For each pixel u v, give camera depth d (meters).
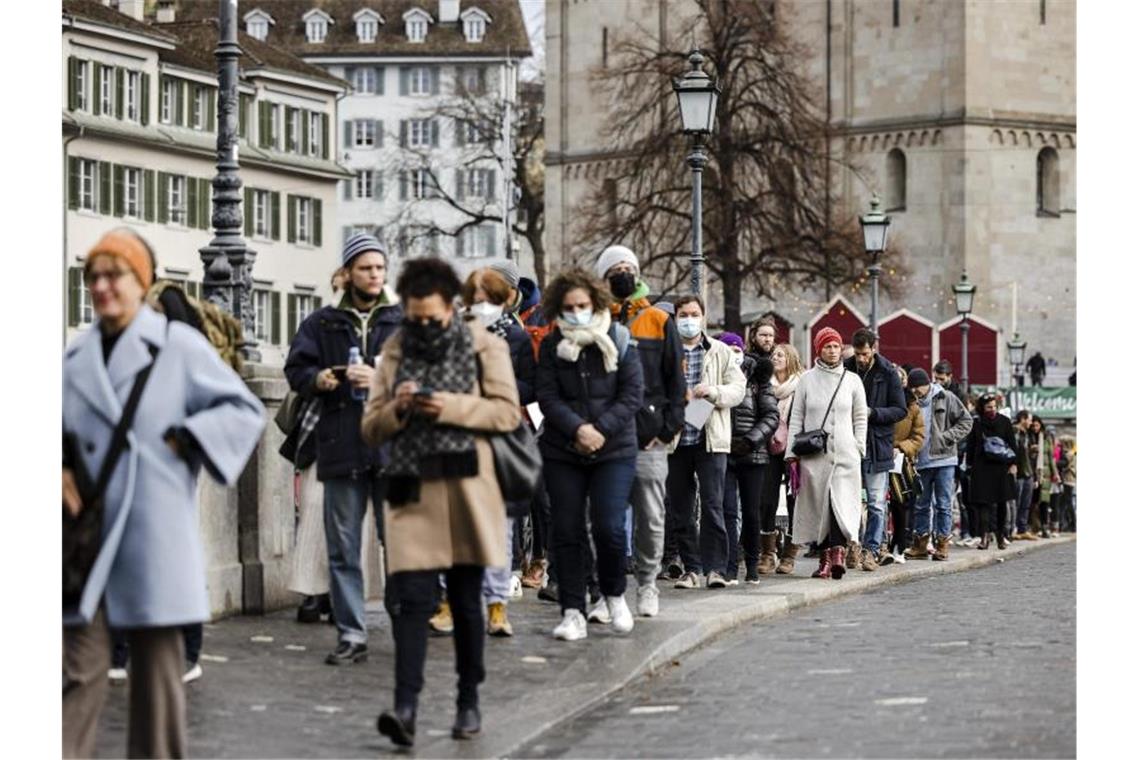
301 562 19.44
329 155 124.88
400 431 14.51
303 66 122.62
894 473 32.50
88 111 101.88
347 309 17.91
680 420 20.56
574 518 19.23
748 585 26.45
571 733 15.28
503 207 135.00
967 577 31.34
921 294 110.44
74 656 12.12
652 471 20.86
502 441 14.70
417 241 137.00
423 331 14.55
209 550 19.88
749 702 16.53
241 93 117.44
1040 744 14.20
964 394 42.38
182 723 12.29
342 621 17.70
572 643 19.19
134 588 11.95
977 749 14.04
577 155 119.19
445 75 177.62
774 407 26.62
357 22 178.12
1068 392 84.81
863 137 111.81
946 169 109.62
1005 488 40.41
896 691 16.88
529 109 137.62
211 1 170.25
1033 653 19.27
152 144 105.75
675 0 115.81
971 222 109.38
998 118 109.81
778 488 29.42
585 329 18.80
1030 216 110.62
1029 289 110.88
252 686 16.34
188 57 109.62
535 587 24.78
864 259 89.06
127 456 11.95
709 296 99.31
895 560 33.66
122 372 12.07
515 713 15.76
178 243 108.25
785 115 88.69
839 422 28.08
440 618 19.47
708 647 20.33
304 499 19.55
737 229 86.56
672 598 23.84
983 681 17.33
